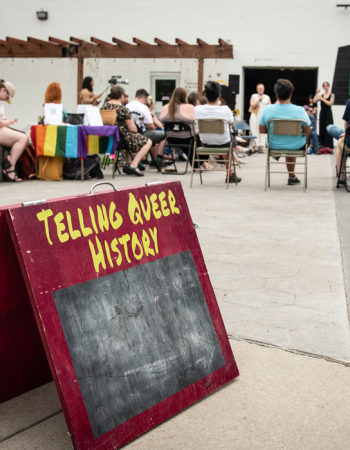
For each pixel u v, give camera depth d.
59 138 6.84
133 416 1.52
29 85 14.21
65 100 14.18
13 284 1.58
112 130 7.00
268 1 13.52
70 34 14.40
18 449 1.48
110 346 1.52
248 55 13.83
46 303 1.41
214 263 3.21
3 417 1.65
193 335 1.77
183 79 13.77
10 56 14.09
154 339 1.65
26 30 14.45
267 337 2.17
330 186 6.37
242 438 1.51
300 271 3.04
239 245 3.61
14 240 1.39
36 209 1.45
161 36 14.16
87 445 1.39
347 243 3.64
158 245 1.78
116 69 13.84
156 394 1.59
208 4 13.78
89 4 14.18
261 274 2.99
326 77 13.68
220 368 1.81
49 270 1.44
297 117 5.92
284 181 6.92
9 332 1.64
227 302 2.57
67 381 1.40
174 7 13.95
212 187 6.38
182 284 1.81
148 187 1.81
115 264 1.62
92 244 1.57
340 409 1.66
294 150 6.06
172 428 1.57
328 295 2.64
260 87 11.76
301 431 1.54
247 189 6.19
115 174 7.90
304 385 1.80
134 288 1.65
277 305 2.52
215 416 1.63
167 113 7.67
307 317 2.37
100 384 1.47
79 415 1.39
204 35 13.98
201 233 3.95
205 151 6.32
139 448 1.47
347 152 6.00
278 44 13.68
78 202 1.56
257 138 11.98
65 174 7.27
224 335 1.87
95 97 8.45
